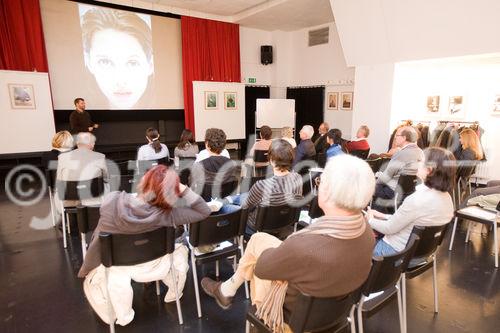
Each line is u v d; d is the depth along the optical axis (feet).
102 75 21.83
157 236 5.83
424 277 8.44
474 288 7.95
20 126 18.52
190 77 24.91
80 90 21.22
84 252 7.33
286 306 4.00
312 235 3.44
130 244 5.59
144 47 23.12
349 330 5.26
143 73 23.36
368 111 20.13
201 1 22.44
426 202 5.95
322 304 3.71
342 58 25.45
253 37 28.43
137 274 6.23
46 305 7.23
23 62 18.67
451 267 8.96
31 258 9.43
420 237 5.58
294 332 3.81
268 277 3.81
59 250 9.94
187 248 7.44
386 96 19.03
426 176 6.15
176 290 6.58
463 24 14.64
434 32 15.78
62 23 20.12
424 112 19.89
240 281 5.37
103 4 21.17
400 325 6.11
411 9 15.90
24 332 6.38
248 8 24.07
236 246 7.35
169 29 24.00
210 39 25.41
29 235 11.03
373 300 5.32
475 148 13.29
